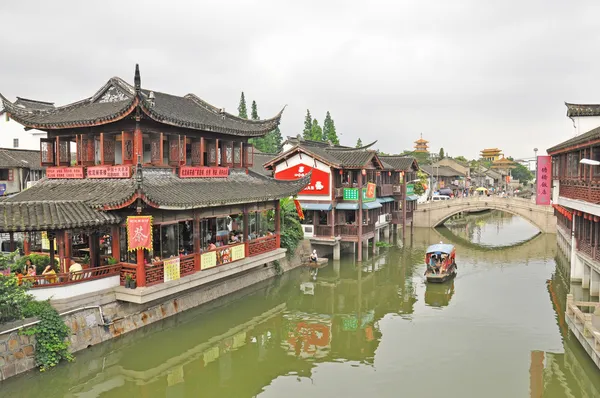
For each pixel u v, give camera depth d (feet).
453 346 66.23
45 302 53.57
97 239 63.72
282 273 105.70
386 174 152.87
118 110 67.31
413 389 53.36
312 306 87.45
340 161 124.47
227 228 90.53
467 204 191.62
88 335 56.85
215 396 52.54
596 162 66.64
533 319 77.71
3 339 48.37
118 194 62.44
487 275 112.57
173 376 57.67
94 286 58.65
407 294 95.45
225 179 84.89
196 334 71.10
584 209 75.25
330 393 52.54
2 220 51.08
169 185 69.62
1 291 48.01
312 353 64.69
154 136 69.72
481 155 626.64
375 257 132.05
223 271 76.07
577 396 51.62
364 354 63.87
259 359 62.80
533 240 169.17
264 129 91.30
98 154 71.26
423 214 199.52
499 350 64.49
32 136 157.48
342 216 126.31
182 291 73.10
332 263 122.01
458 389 53.26
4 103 72.90
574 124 101.19
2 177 127.13
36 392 50.62
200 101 94.02
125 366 60.39
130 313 63.36
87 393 53.31
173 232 71.10
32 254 67.87
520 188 437.58
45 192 70.13
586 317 57.82
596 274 81.00
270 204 93.66
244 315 80.28
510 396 51.62
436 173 286.46
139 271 60.13
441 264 105.70
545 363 60.13
